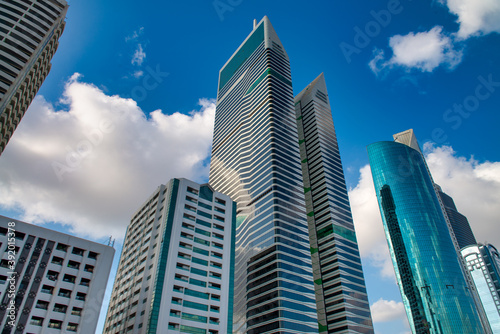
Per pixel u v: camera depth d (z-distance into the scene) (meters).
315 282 134.88
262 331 104.75
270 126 151.75
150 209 106.69
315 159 169.12
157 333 74.88
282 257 114.69
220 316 86.56
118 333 85.62
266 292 110.88
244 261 127.38
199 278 89.19
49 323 62.81
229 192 157.00
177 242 91.38
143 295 84.44
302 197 138.38
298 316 105.12
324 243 141.00
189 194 103.38
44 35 93.06
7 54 82.50
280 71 180.62
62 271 68.94
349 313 119.06
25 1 95.31
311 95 196.38
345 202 156.50
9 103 78.06
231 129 184.50
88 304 68.12
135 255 100.00
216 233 101.19
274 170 136.00
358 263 138.00
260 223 128.88
